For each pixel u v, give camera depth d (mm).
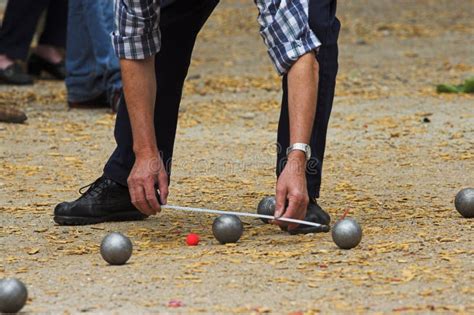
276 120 17219
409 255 8695
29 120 17406
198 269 8391
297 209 8742
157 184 9375
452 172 12961
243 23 32125
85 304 7535
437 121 16625
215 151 14641
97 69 18016
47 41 22438
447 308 7262
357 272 8195
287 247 9070
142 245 9375
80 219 10398
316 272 8219
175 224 10359
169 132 10383
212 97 19578
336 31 9398
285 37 8664
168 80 10250
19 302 7301
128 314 7262
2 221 10641
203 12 10203
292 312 7227
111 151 14820
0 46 21594
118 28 9227
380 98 19078
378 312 7203
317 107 9406
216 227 9289
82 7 18031
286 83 9320
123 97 10375
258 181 12672
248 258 8703
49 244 9625
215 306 7406
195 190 12133
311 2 9195
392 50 26391
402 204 11125
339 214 10672
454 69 22938
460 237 9320
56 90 20953
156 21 9195
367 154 14258
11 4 21469
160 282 8047
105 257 8625
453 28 30594
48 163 13977
